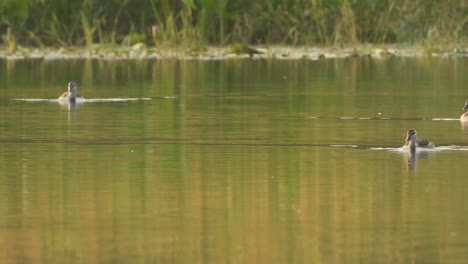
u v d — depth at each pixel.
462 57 118.31
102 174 49.12
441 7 126.81
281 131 63.06
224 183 46.91
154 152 55.44
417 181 47.28
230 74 101.75
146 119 68.75
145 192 45.03
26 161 52.81
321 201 43.28
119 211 41.75
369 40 127.19
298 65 110.62
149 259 35.41
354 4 126.94
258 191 45.22
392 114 71.31
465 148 56.81
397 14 127.69
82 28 125.12
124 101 79.69
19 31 124.56
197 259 35.34
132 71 105.06
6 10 123.81
